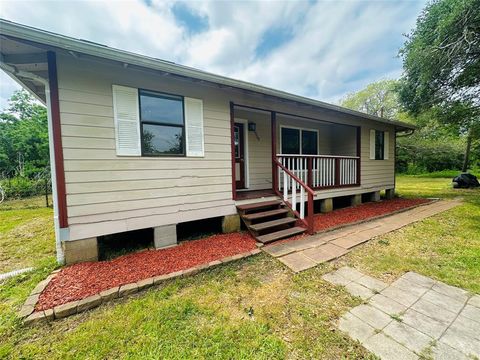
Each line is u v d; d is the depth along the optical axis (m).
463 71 7.05
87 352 1.74
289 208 4.95
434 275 2.82
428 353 1.66
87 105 3.17
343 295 2.44
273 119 5.36
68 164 3.06
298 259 3.30
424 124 9.79
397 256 3.38
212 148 4.36
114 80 3.36
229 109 4.58
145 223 3.66
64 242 3.08
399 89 8.99
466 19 5.71
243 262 3.26
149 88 3.64
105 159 3.32
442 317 2.05
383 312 2.14
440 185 13.73
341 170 7.11
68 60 3.02
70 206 3.08
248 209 4.57
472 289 2.49
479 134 9.27
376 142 8.27
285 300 2.36
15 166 13.84
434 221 5.25
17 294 2.49
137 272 2.88
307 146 7.94
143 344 1.80
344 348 1.74
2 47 2.77
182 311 2.20
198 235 4.52
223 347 1.77
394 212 6.25
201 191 4.23
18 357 1.71
